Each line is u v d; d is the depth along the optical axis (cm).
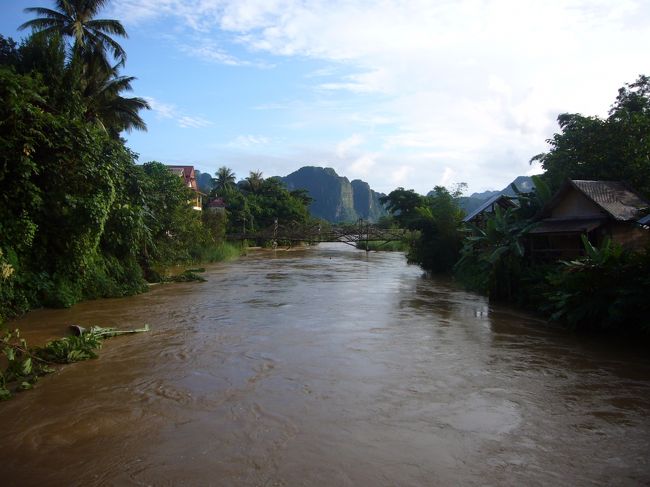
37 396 609
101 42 2439
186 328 1008
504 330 1012
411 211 4694
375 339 923
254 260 3325
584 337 951
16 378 662
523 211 1584
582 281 981
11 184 1057
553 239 1484
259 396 608
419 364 757
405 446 470
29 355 715
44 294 1208
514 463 438
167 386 646
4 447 468
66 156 1176
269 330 993
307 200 7888
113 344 873
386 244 4984
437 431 506
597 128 1791
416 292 1623
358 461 439
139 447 466
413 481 405
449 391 633
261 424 521
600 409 573
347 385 653
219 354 805
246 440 482
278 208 6247
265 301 1391
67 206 1206
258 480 405
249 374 699
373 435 495
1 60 1537
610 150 1733
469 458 446
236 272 2373
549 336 959
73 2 2375
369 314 1189
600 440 487
